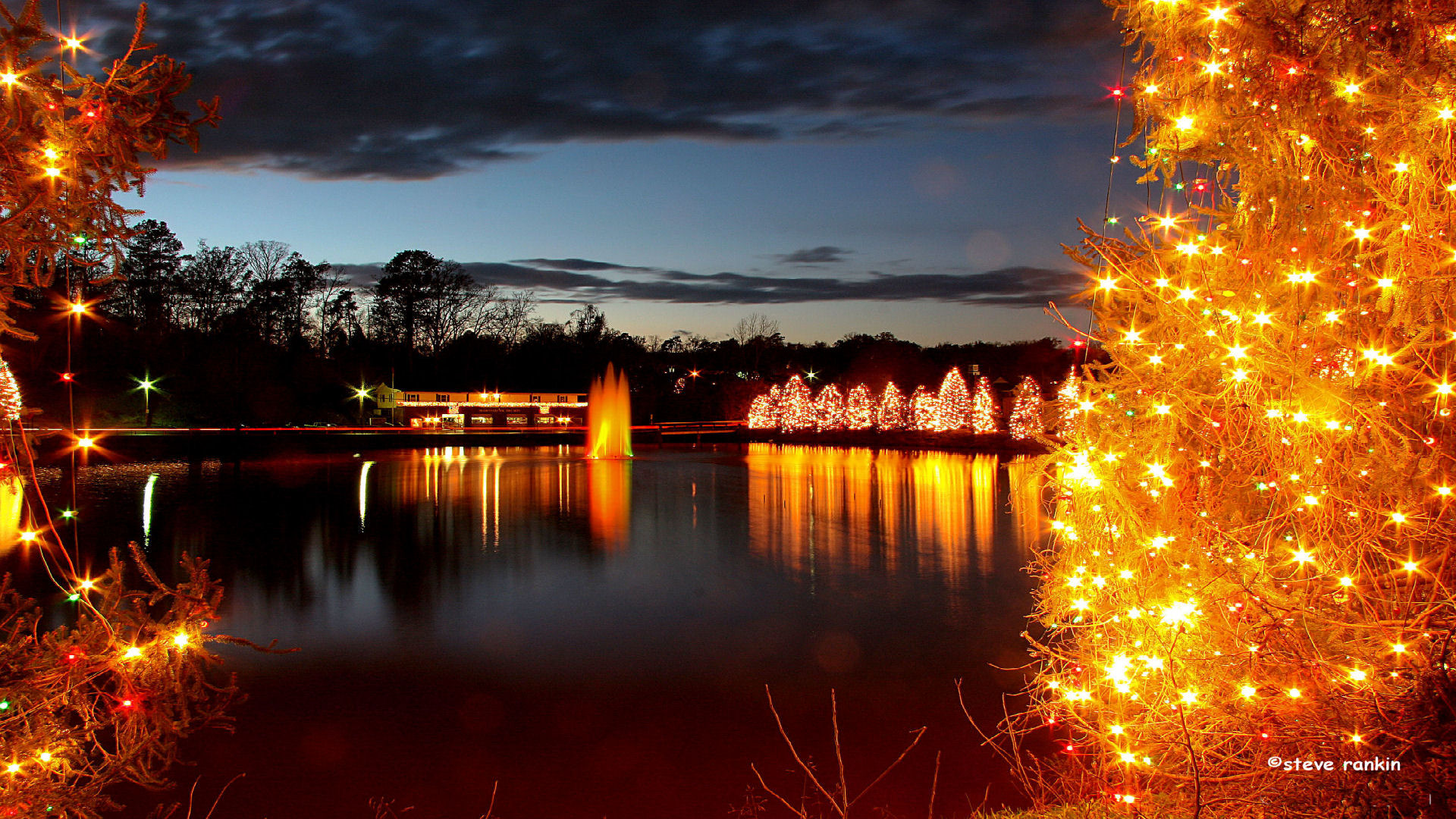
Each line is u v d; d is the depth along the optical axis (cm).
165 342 4225
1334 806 252
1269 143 282
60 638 235
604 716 580
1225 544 279
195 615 250
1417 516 242
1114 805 303
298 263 6297
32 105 208
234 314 5453
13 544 1181
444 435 4328
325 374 4969
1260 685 260
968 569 1092
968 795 442
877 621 828
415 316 7019
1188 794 291
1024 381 3741
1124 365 295
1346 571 253
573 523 1523
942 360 7025
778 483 2305
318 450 3678
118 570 244
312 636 779
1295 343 269
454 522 1538
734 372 7288
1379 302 248
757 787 465
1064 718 363
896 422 4794
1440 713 233
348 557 1179
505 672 675
